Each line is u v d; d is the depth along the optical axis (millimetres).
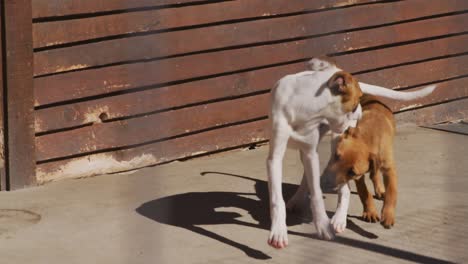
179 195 8945
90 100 9594
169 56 9992
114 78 9688
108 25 9570
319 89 7066
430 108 12008
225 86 10398
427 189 8977
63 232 7906
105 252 7387
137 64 9812
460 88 12242
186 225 8023
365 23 11289
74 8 9344
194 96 10227
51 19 9258
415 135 11344
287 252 7336
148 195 8953
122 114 9797
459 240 7559
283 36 10672
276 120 7195
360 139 7438
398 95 8070
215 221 8133
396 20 11555
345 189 7793
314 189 7531
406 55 11711
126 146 9875
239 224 8047
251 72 10547
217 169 9922
